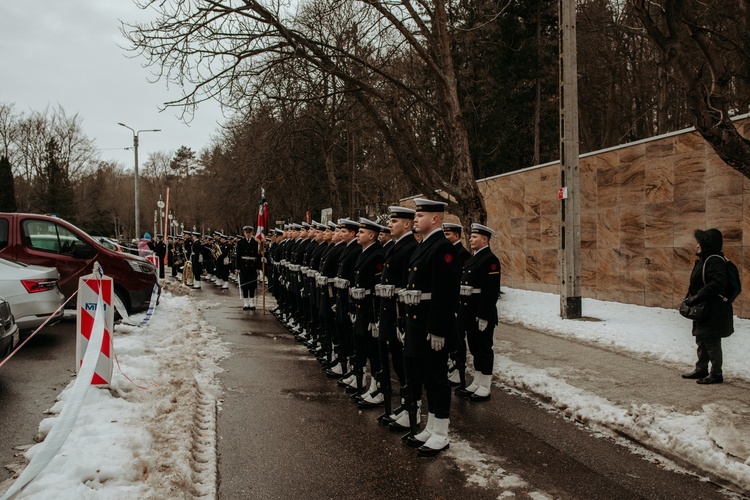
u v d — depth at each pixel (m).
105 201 78.38
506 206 18.84
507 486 4.71
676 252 12.55
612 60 26.59
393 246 6.53
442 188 13.38
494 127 24.42
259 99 13.66
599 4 25.17
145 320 11.30
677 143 12.42
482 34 22.25
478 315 7.18
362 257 7.31
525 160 26.92
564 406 6.79
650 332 10.23
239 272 16.81
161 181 89.00
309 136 26.62
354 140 31.17
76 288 11.52
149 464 4.48
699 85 7.74
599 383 7.47
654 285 13.16
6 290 8.81
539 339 10.52
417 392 5.95
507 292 17.28
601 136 30.62
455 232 9.09
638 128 28.53
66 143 61.06
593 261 15.12
